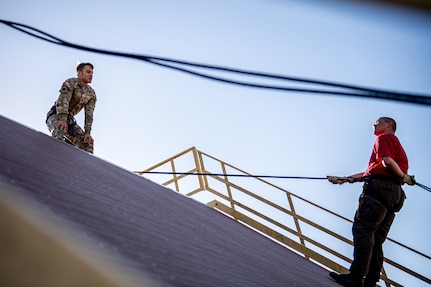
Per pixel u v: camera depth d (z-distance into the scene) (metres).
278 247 8.45
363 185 5.91
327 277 6.60
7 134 4.61
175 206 5.82
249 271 4.01
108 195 3.98
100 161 6.20
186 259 3.10
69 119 7.30
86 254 2.07
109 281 1.99
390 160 5.61
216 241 4.79
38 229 2.02
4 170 2.93
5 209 2.00
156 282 2.17
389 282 8.80
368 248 5.73
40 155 4.32
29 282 1.88
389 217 6.04
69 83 7.25
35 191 2.75
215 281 2.88
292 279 4.87
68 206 2.78
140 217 3.75
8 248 1.91
